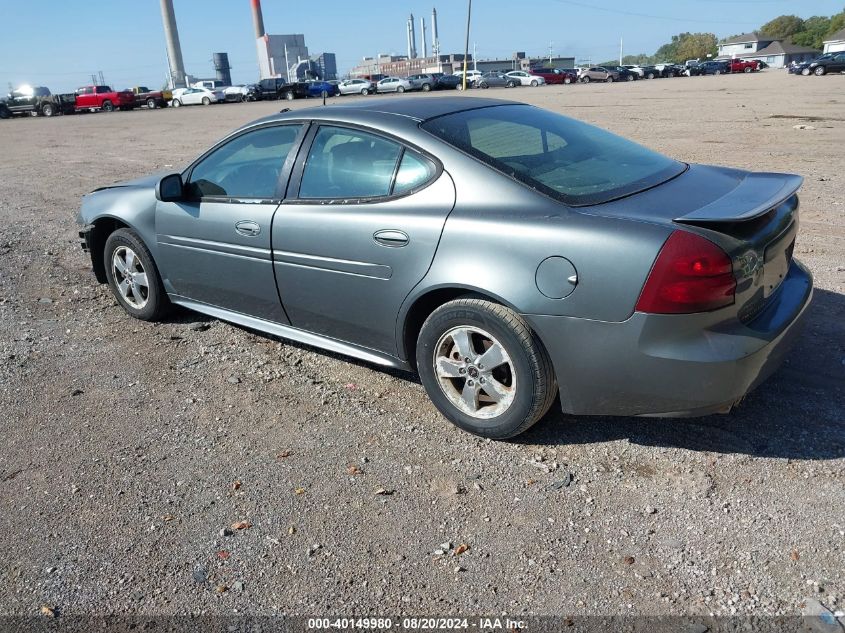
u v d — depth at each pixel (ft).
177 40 313.94
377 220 11.66
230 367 14.69
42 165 52.24
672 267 9.16
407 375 13.99
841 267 18.48
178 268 15.70
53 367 15.01
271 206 13.34
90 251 18.54
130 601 8.44
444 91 175.01
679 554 8.70
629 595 8.11
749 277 9.59
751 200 9.95
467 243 10.61
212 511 10.00
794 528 8.99
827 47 321.73
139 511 10.07
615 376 9.87
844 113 59.21
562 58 410.93
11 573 8.98
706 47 481.87
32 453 11.70
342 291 12.46
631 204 10.20
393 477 10.61
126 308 17.70
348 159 12.39
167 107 169.68
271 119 13.87
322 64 469.57
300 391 13.50
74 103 151.84
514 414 10.81
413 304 11.48
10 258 24.13
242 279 14.25
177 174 14.79
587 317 9.76
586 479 10.32
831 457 10.38
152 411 12.95
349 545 9.18
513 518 9.55
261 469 10.96
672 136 48.34
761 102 76.33
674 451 10.84
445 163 11.20
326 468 10.91
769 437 10.98
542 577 8.46
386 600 8.26
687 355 9.34
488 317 10.55
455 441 11.52
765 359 9.77
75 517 10.00
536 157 11.39
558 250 9.86
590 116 68.23
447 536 9.27
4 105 150.92
